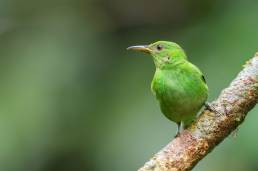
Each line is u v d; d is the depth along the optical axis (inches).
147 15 680.4
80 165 549.6
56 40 620.1
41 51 600.7
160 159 274.4
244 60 482.6
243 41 495.2
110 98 553.0
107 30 669.3
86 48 616.4
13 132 531.2
